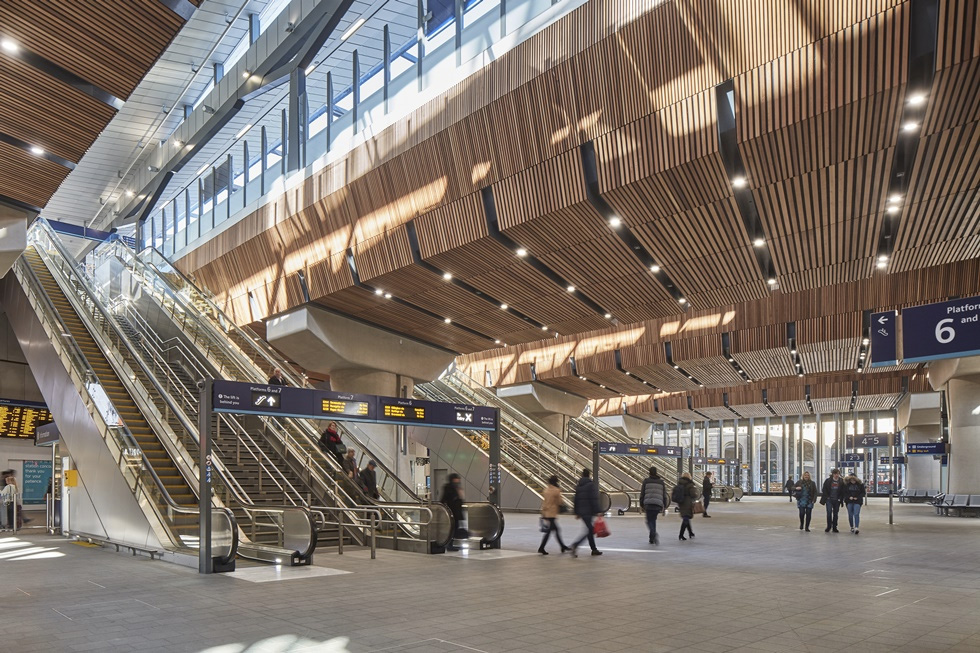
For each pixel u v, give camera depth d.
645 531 16.61
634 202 11.91
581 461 29.64
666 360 26.78
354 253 16.50
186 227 25.36
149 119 27.61
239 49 24.08
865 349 23.53
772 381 35.88
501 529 12.70
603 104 11.34
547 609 7.02
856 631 6.06
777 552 12.06
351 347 20.05
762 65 9.70
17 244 11.66
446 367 24.09
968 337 8.35
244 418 14.77
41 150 10.00
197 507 11.55
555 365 30.34
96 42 8.09
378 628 6.18
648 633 5.99
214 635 5.93
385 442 21.55
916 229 13.09
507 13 13.28
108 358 15.39
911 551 12.25
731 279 15.99
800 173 10.77
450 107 13.59
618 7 10.99
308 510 10.39
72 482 13.95
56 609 7.02
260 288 20.03
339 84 18.06
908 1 8.40
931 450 26.92
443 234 14.34
